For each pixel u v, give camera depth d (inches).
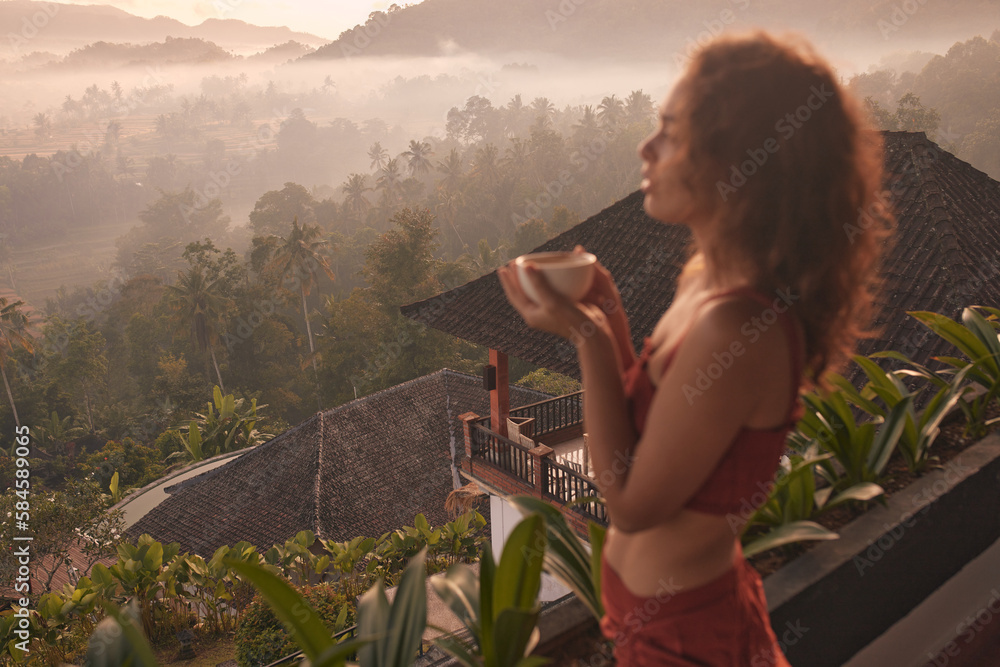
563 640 61.1
